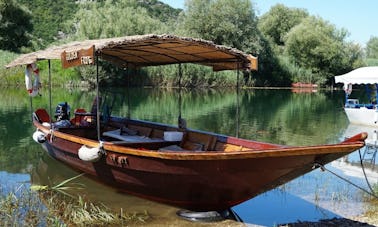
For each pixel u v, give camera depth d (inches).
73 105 991.0
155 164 282.2
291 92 1843.0
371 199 333.4
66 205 308.7
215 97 1437.0
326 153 236.2
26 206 299.6
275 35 2578.7
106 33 1667.1
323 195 344.8
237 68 352.8
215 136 345.4
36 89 426.3
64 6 3265.3
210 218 288.8
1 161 454.0
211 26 1856.5
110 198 329.1
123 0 2149.4
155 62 441.1
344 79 842.8
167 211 303.9
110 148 306.7
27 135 616.7
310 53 2171.5
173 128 399.2
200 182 275.1
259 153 244.1
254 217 296.2
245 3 1887.3
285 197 339.6
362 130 749.9
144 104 1131.3
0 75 1486.2
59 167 427.8
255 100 1380.4
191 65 1715.1
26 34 2066.9
